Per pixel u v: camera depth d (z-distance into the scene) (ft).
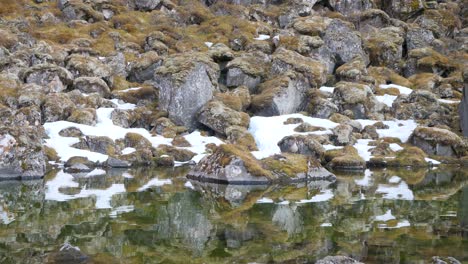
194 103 104.88
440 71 140.36
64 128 91.15
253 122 102.22
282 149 90.68
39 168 72.49
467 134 104.27
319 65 124.06
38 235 40.27
